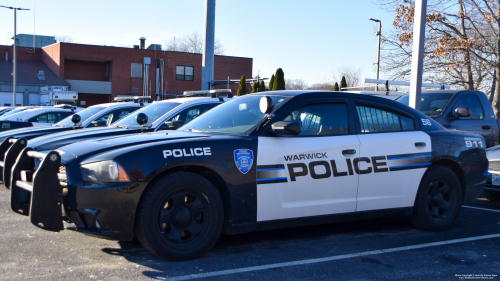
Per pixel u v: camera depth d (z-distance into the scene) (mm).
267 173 4309
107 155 3848
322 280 3689
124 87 43719
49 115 13633
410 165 5090
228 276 3717
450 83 20906
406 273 3893
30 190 3971
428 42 20188
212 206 4094
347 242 4836
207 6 17125
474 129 8703
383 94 12000
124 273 3707
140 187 3777
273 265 4023
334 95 4902
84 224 3822
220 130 4684
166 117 7602
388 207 5008
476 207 7137
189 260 4074
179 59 45906
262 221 4336
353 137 4820
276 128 4277
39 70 42656
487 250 4613
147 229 3803
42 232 4871
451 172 5395
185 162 3963
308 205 4527
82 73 43906
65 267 3814
